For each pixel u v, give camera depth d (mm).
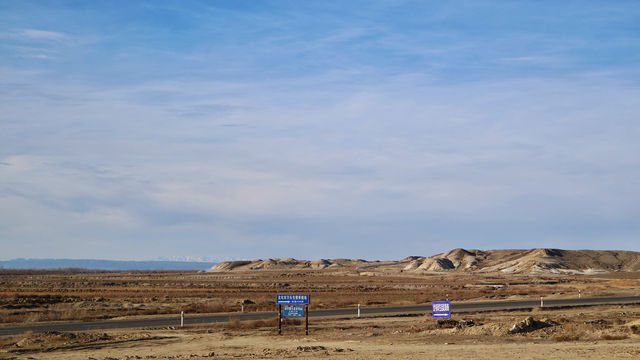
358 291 93125
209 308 55875
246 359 22922
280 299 34562
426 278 161875
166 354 25984
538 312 48906
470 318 42688
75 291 93875
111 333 36500
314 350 25375
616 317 40938
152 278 186125
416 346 26312
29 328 40781
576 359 19688
